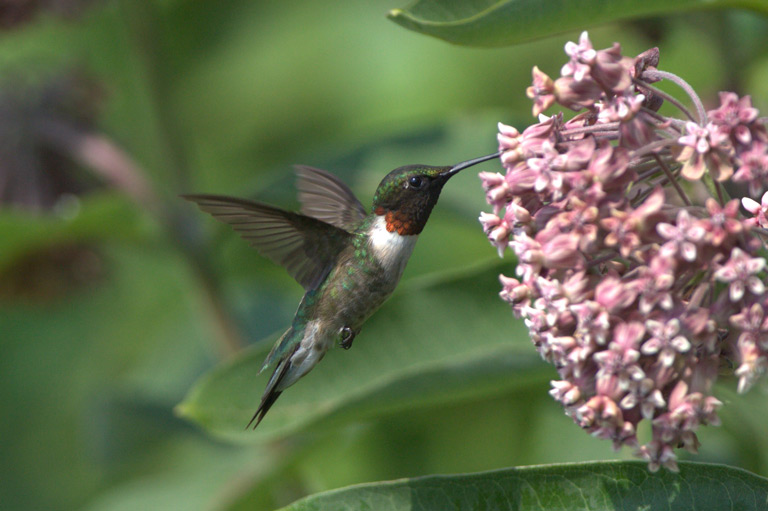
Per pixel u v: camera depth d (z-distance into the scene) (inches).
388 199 257.3
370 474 340.2
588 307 169.9
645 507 186.1
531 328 178.4
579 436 324.8
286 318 405.4
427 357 248.5
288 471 327.6
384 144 335.6
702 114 172.6
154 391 402.9
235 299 407.8
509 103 418.6
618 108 175.5
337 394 253.0
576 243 172.1
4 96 359.3
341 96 438.0
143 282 486.0
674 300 169.8
